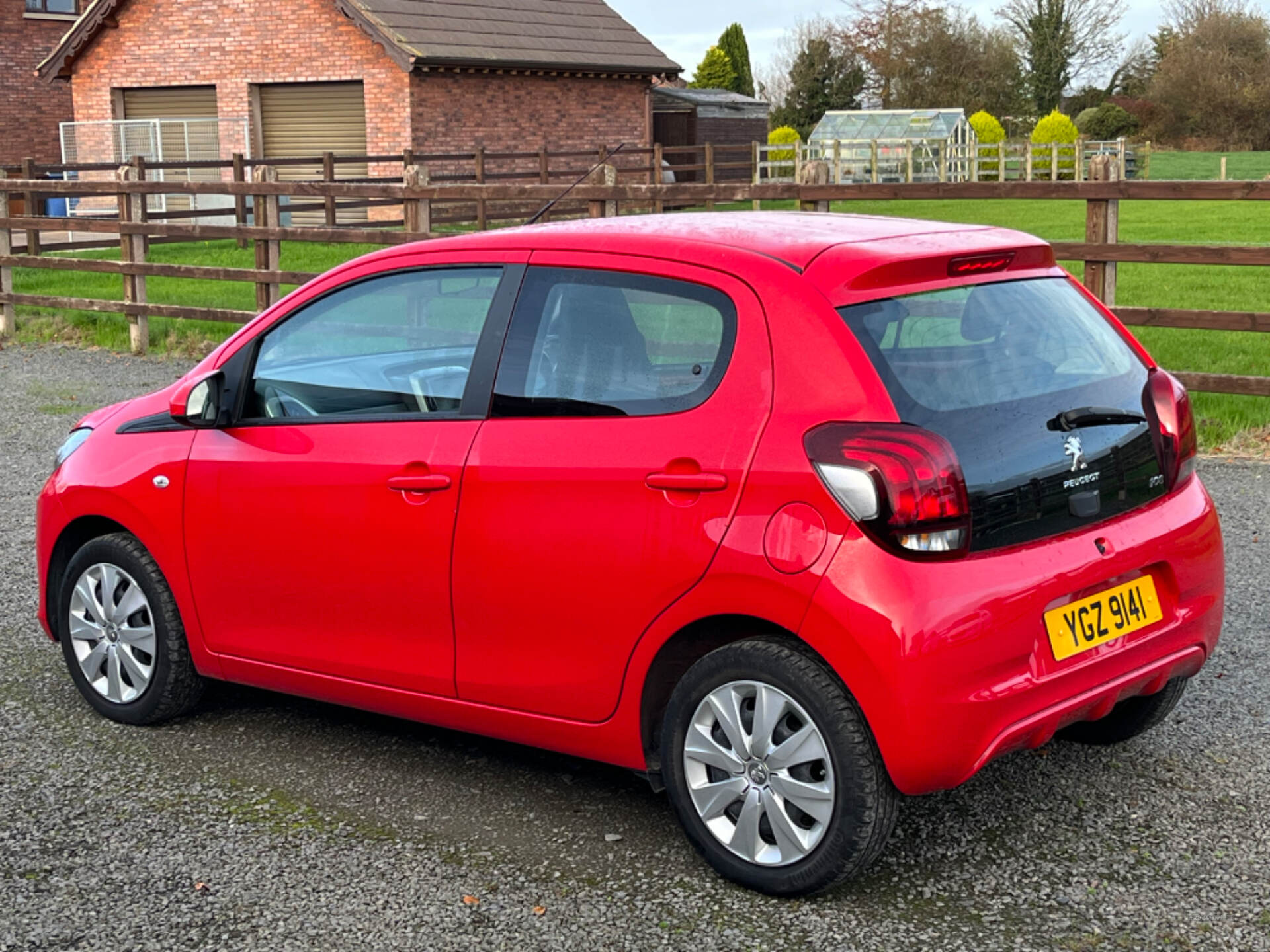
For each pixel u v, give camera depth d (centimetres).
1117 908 322
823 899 330
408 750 432
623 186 996
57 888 346
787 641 323
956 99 6384
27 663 516
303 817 383
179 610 439
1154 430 359
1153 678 351
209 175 2864
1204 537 364
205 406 426
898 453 303
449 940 317
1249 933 310
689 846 361
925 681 301
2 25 3130
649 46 3159
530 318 368
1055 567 322
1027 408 330
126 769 420
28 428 980
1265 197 774
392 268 400
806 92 6744
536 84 2914
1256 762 401
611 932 318
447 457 371
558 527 349
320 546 398
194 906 335
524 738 374
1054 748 417
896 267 331
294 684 420
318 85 2766
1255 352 1097
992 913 321
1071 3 6569
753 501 318
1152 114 6662
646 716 349
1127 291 1661
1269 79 6419
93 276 1989
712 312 337
